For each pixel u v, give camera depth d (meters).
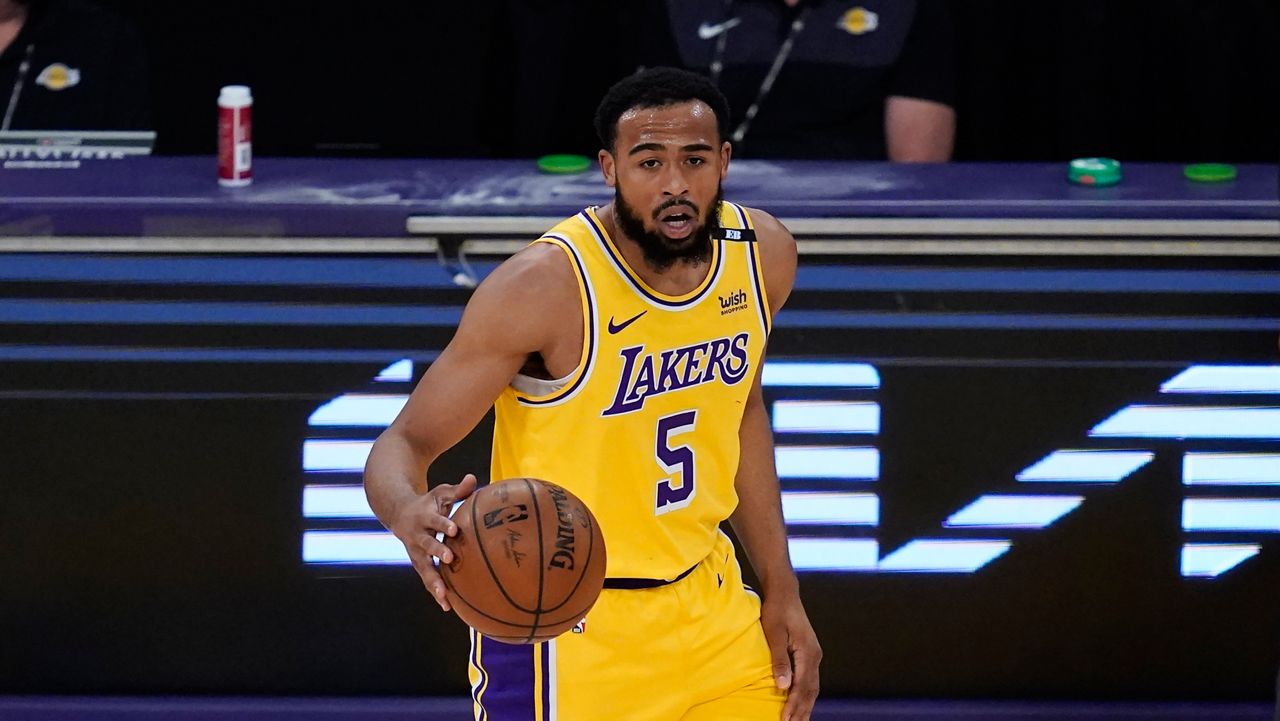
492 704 10.09
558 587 8.66
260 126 20.53
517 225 13.01
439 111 20.39
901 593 13.72
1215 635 13.80
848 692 13.87
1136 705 13.83
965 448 13.48
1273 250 13.12
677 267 9.48
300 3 20.05
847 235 13.09
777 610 10.61
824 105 16.59
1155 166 14.31
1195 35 18.89
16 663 13.69
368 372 13.27
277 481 13.41
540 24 18.36
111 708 13.56
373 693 13.80
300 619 13.63
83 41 16.97
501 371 9.43
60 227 12.99
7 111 16.88
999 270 13.20
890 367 13.36
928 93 16.48
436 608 13.62
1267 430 13.48
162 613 13.61
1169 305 13.27
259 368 13.24
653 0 16.84
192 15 20.09
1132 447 13.49
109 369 13.23
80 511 13.44
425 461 9.38
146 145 15.35
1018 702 13.84
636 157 9.10
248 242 13.04
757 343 9.98
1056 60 19.55
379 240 13.05
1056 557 13.67
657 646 9.98
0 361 13.20
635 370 9.60
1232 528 13.63
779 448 13.50
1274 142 19.42
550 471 9.77
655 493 9.87
